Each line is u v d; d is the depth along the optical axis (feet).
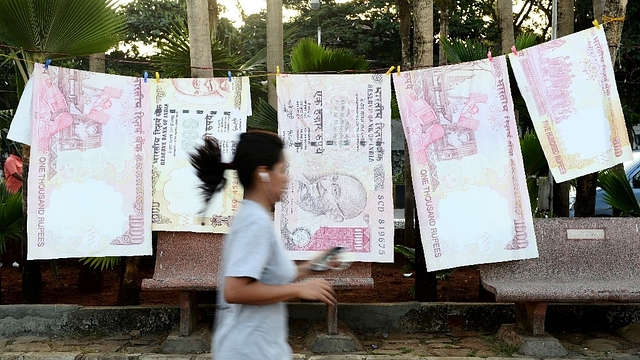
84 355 17.10
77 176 18.45
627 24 46.29
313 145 18.67
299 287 8.26
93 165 18.51
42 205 18.24
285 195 18.49
